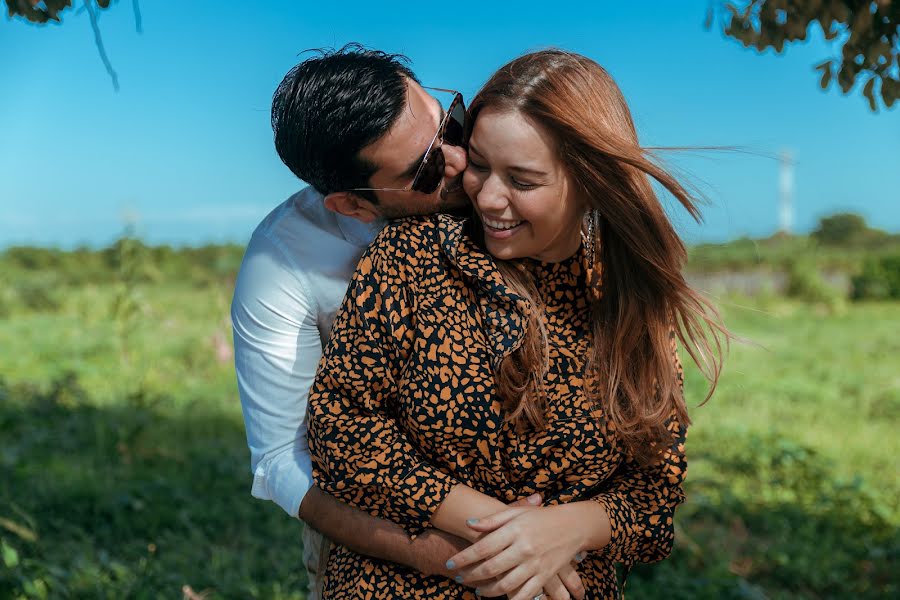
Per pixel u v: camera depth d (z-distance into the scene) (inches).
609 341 73.8
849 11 116.6
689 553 197.5
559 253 73.5
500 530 69.7
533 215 68.7
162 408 316.8
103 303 618.8
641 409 73.2
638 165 68.3
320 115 71.6
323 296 81.8
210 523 204.7
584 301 74.9
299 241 81.7
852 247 1638.8
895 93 121.3
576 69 68.9
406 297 71.9
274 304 81.1
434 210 75.1
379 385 71.7
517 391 70.1
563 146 68.1
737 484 264.2
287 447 81.1
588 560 77.7
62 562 165.5
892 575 196.9
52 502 203.0
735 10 123.2
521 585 70.8
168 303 664.4
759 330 715.4
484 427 70.5
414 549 72.1
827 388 424.5
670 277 72.3
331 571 78.5
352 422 71.6
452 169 72.4
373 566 74.9
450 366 70.2
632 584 178.7
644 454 75.0
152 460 252.1
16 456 231.3
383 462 70.9
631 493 76.9
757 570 200.8
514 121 67.2
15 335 518.9
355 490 72.0
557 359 73.4
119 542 187.8
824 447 314.7
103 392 354.6
